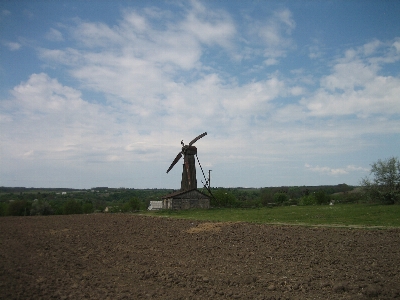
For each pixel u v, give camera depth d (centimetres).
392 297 1416
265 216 4559
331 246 2442
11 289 1480
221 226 3459
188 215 5041
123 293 1468
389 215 4206
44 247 2470
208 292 1489
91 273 1789
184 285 1586
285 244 2531
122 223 3897
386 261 2011
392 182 6294
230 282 1627
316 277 1709
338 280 1659
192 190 6712
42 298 1384
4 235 3039
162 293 1476
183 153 7350
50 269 1850
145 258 2150
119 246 2530
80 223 3944
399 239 2661
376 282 1616
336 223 3619
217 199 7606
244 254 2244
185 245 2561
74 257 2159
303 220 3978
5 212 8481
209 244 2588
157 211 5941
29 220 4428
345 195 8550
